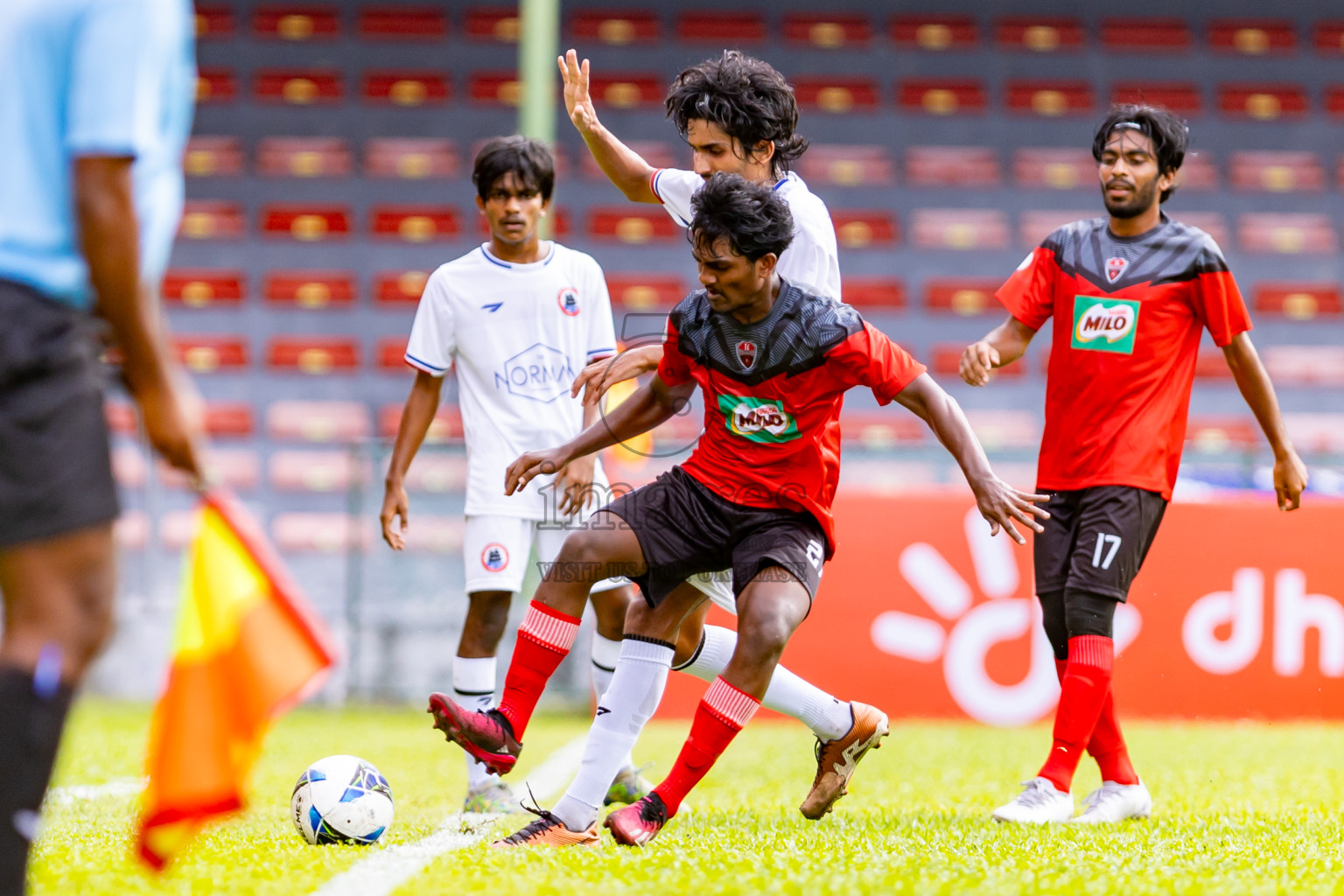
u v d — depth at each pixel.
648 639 10.63
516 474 11.00
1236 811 13.34
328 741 21.41
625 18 49.62
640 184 12.80
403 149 47.72
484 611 13.72
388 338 45.31
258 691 6.39
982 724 26.67
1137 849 10.20
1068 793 12.70
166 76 6.28
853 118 49.09
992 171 48.94
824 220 11.78
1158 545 26.86
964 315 47.16
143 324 6.02
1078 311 13.55
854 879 8.27
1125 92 49.81
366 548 30.48
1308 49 50.28
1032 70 49.94
